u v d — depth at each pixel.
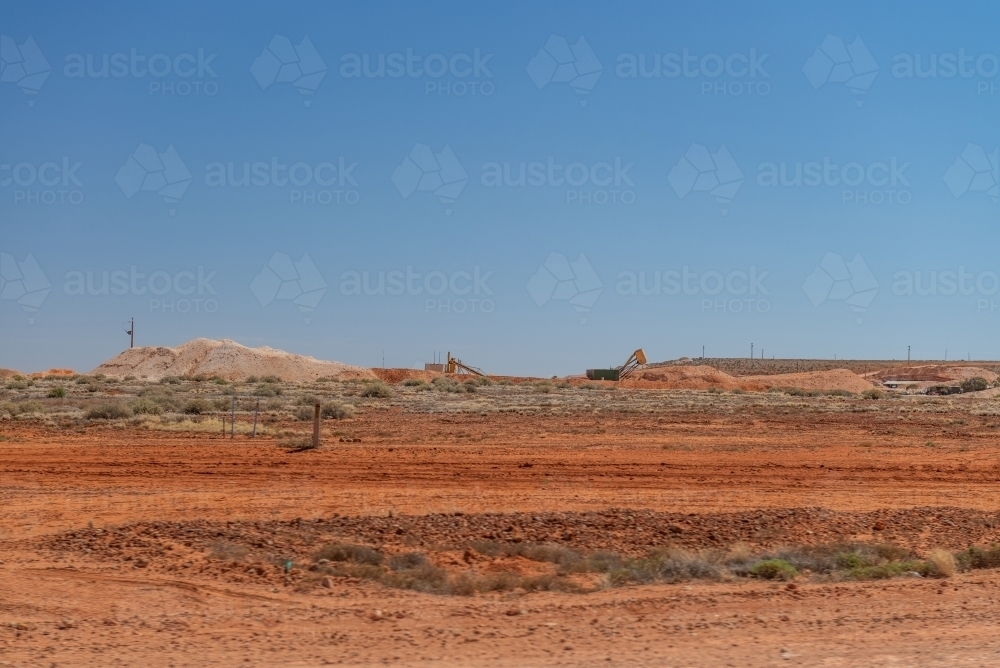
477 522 17.59
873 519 18.72
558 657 9.19
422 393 71.38
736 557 15.12
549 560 15.20
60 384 77.31
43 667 8.71
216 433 35.62
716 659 9.03
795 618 10.90
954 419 46.16
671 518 18.34
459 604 11.80
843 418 46.03
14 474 24.42
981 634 10.00
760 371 197.38
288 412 46.00
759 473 26.05
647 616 11.09
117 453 28.64
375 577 13.36
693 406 53.66
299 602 11.90
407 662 9.02
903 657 9.01
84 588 12.37
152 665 8.85
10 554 14.45
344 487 22.75
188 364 122.25
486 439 34.19
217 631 10.29
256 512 18.94
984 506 21.00
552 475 25.09
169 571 13.48
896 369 177.25
